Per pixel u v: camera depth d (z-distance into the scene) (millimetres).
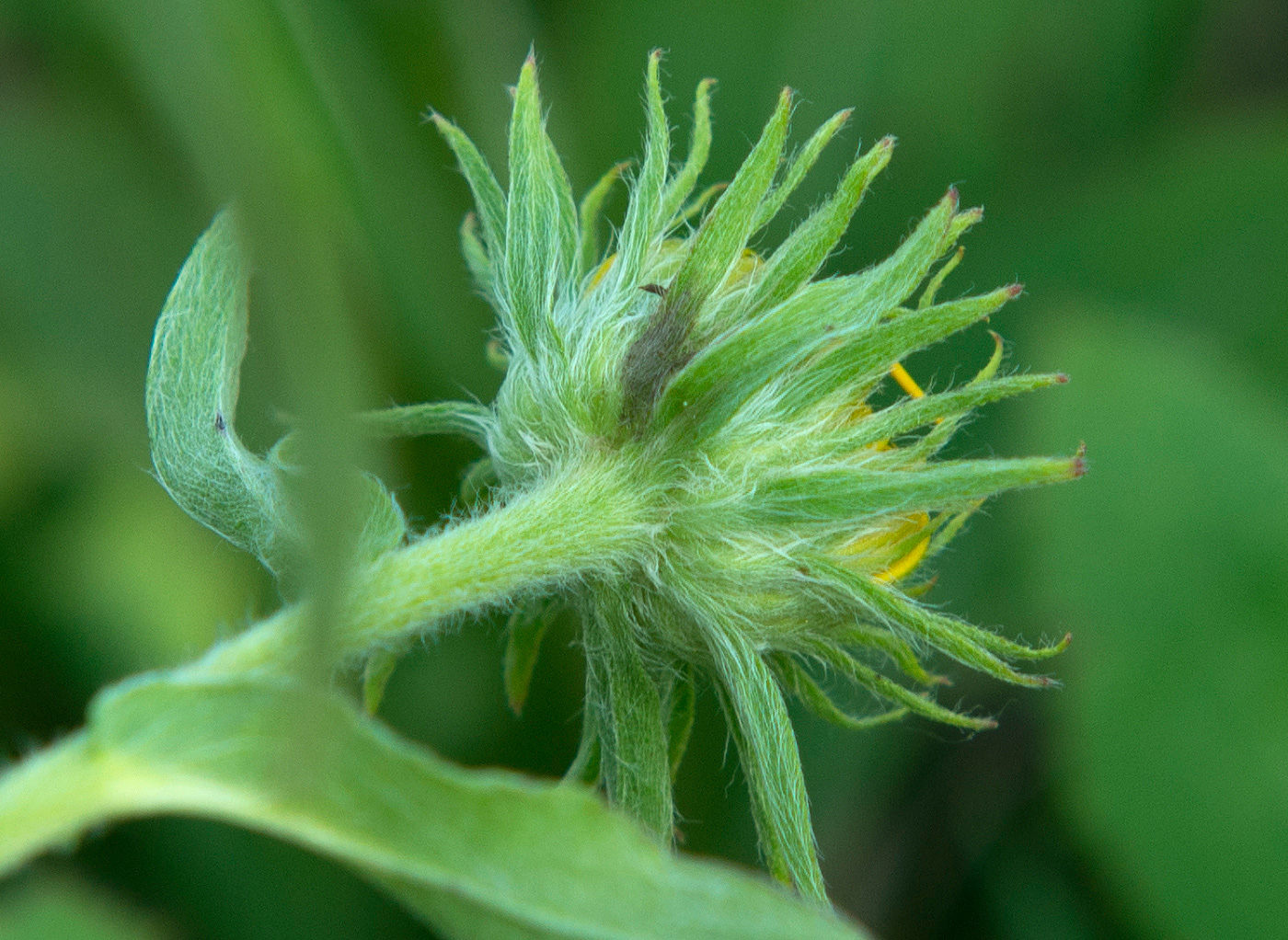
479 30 222
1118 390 227
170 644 212
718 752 217
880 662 194
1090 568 225
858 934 169
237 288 186
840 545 186
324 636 159
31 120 220
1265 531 222
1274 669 220
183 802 167
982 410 231
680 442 185
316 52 209
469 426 194
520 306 188
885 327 184
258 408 204
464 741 216
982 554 231
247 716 168
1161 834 220
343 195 212
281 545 185
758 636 187
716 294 185
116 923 181
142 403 218
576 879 169
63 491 215
